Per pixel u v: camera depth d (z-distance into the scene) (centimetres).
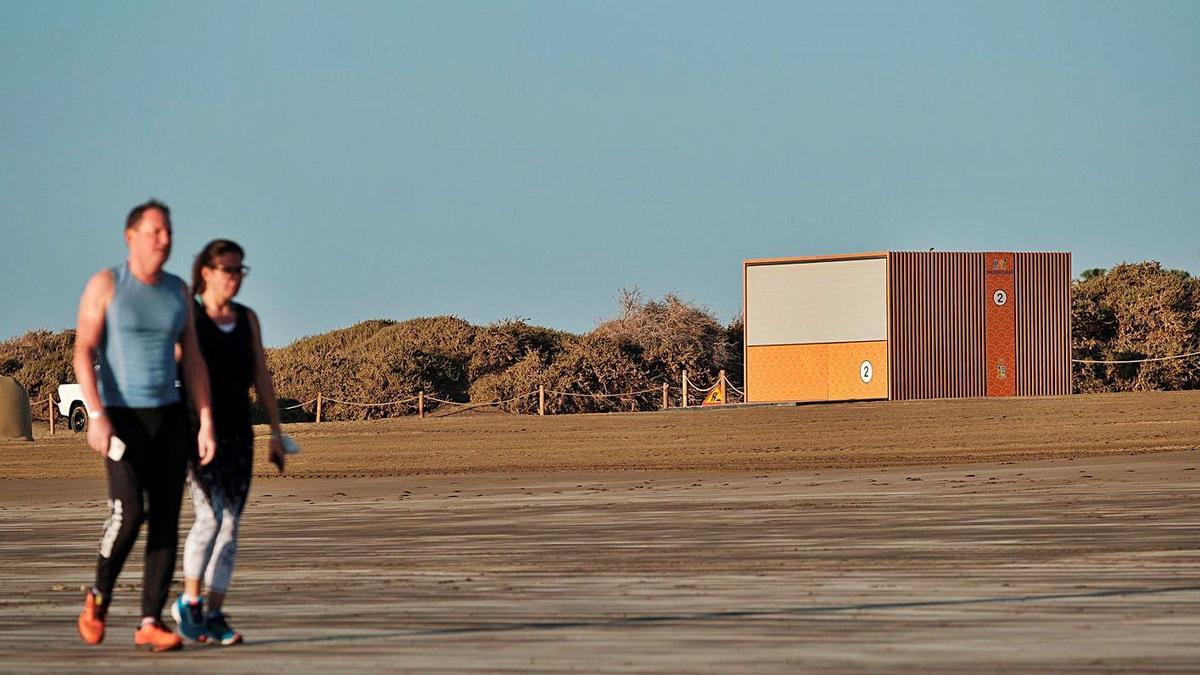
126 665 2355
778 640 2508
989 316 16388
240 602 3259
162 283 2522
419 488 8269
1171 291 18750
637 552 4344
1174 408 13100
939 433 12481
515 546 4666
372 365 19200
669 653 2380
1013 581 3369
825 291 16588
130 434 2491
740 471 9369
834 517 5459
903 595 3145
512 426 14550
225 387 2588
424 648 2484
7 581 3888
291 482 9150
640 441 12862
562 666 2259
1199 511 5275
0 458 13550
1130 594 3084
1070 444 11281
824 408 14725
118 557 2517
